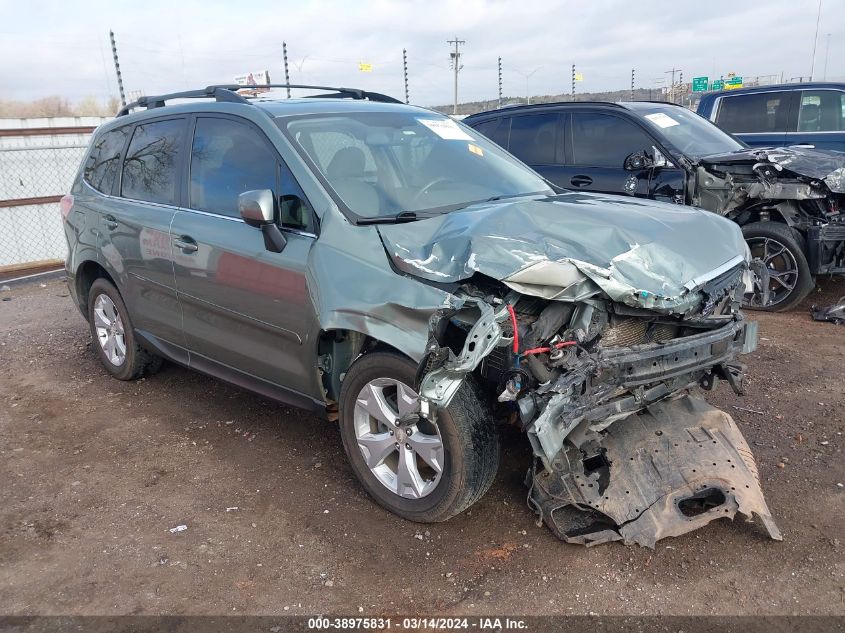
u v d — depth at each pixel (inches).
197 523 132.6
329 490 142.9
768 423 165.0
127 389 203.9
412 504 127.6
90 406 192.5
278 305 139.9
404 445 127.4
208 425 177.0
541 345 109.9
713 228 136.2
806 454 150.1
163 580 115.9
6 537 130.0
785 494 135.0
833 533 122.3
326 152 146.6
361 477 136.3
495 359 113.0
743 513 118.6
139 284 181.6
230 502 139.8
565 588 111.0
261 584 114.3
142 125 188.9
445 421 117.5
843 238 239.0
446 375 108.8
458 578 114.4
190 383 206.7
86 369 223.6
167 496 143.1
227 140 159.2
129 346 198.7
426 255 118.9
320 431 170.9
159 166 177.3
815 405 173.6
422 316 115.3
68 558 122.7
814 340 222.1
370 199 139.3
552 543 122.3
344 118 159.0
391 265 122.8
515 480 141.4
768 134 369.1
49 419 185.2
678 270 117.5
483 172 162.1
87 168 210.4
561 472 122.5
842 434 158.2
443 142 166.9
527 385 108.9
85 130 558.9
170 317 174.2
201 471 153.3
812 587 109.3
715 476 124.0
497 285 113.2
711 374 135.1
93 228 197.2
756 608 105.3
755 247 258.7
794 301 251.0
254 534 128.3
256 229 146.3
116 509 138.7
